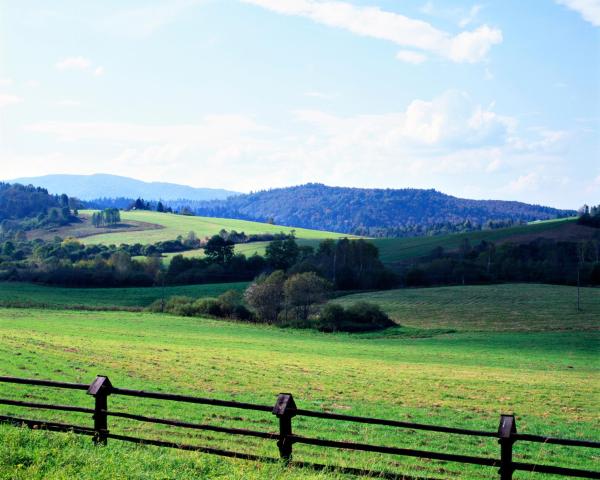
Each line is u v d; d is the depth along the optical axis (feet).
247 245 629.92
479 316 337.52
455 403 125.80
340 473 39.55
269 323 327.06
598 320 322.96
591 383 170.81
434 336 293.43
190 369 153.07
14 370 124.88
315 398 119.44
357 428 87.20
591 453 80.07
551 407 127.54
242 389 125.70
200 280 445.78
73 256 564.71
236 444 65.46
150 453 41.63
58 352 165.78
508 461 34.12
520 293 390.42
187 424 40.55
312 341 266.77
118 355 171.42
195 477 37.04
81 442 42.27
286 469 37.60
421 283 430.61
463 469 63.52
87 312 332.80
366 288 419.74
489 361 221.46
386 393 133.90
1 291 393.29
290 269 383.24
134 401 96.12
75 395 95.76
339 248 431.84
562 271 432.66
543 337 286.25
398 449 36.32
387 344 269.44
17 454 38.58
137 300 383.86
